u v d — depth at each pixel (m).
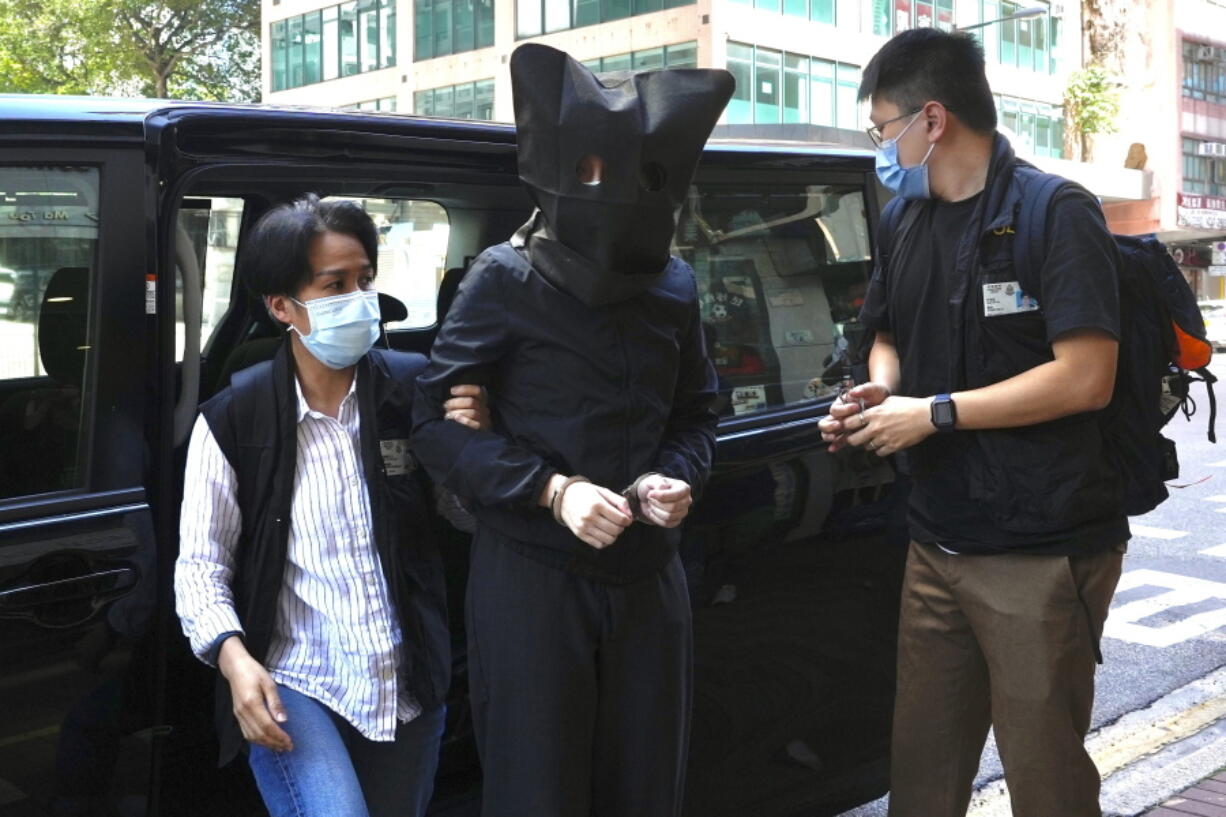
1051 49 44.56
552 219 1.96
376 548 2.13
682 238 2.87
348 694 2.10
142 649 2.13
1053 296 2.39
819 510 2.96
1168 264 2.53
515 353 2.06
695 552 2.71
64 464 2.12
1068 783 2.55
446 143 2.54
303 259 2.04
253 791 2.29
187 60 43.75
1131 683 4.98
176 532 2.19
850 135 3.61
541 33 35.41
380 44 40.50
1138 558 7.03
